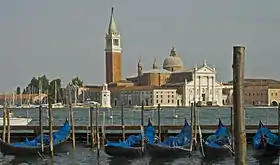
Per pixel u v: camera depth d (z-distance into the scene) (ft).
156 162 135.85
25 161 138.92
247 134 175.22
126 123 280.92
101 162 136.56
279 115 151.43
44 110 516.32
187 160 138.41
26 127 188.75
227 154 139.54
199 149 158.10
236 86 45.50
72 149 161.38
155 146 136.36
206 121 305.94
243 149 46.03
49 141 143.74
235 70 45.42
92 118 167.32
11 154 140.56
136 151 137.80
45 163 135.33
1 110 522.06
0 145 142.41
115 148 136.56
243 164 46.11
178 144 142.41
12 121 213.87
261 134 143.23
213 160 138.00
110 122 290.56
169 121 315.17
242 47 45.19
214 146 138.92
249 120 320.09
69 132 158.51
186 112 513.04
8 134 153.17
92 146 164.35
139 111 557.33
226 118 355.97
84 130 183.93
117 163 134.72
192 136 148.66
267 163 132.36
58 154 150.82
